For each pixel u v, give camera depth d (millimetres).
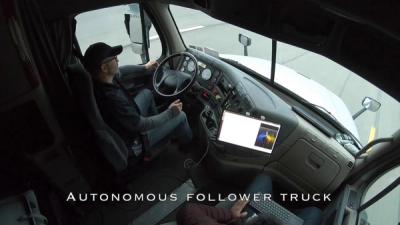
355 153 2883
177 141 3861
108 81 2756
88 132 2666
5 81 1944
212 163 3398
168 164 3678
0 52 1844
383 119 2643
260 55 3652
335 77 3219
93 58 2623
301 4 1728
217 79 3322
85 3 2631
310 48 1890
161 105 3670
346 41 1715
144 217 3242
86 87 2396
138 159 3193
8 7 1768
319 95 3268
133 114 2805
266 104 2934
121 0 2807
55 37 2609
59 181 2660
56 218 2740
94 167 2910
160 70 3574
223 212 2752
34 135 2281
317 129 2975
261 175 3145
